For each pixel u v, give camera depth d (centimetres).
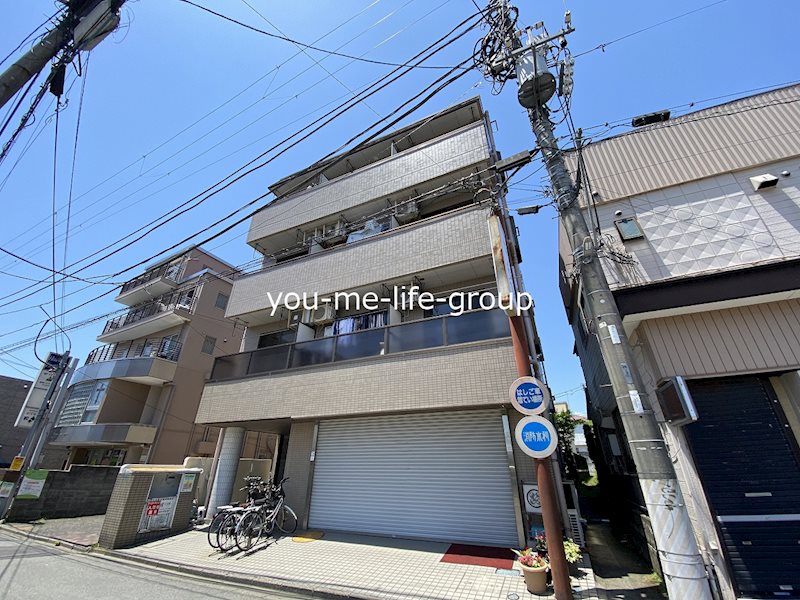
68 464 1614
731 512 436
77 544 716
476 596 425
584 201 636
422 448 724
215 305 1806
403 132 1134
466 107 1034
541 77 548
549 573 465
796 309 483
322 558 579
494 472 652
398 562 549
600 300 434
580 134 505
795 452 446
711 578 414
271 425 970
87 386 1594
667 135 635
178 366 1587
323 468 806
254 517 704
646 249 562
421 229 864
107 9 421
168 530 770
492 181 761
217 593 466
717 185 565
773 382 484
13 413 2398
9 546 711
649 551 553
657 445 359
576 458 1978
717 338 498
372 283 874
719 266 513
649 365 532
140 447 1467
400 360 731
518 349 485
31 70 407
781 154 542
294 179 1334
